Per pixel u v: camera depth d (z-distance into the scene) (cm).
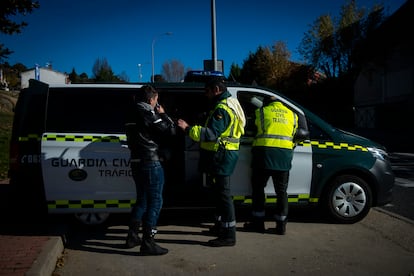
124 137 494
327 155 537
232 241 464
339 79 3672
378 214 601
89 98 506
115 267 407
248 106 552
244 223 537
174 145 536
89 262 420
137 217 448
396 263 418
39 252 405
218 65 1202
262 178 499
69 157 482
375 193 554
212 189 464
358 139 562
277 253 445
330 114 3841
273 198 538
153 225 434
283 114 489
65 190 484
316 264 415
